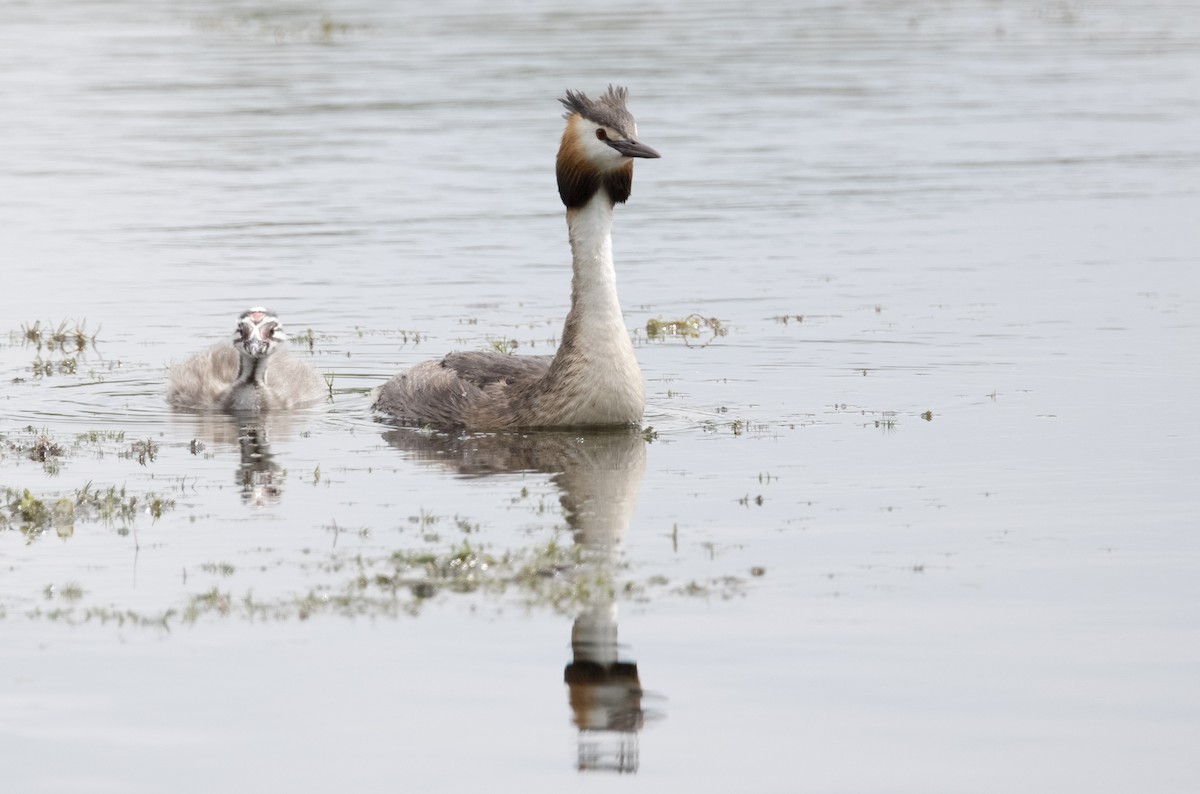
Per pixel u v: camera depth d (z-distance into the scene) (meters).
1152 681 9.69
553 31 57.50
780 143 36.75
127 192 31.42
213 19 61.38
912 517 12.95
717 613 10.84
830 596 11.13
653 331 20.78
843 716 9.29
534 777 8.67
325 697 9.62
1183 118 39.59
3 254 26.06
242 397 17.44
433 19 61.44
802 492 13.76
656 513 13.20
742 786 8.55
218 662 10.13
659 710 9.40
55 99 43.19
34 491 14.01
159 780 8.62
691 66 48.66
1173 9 65.00
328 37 55.94
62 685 9.79
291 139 37.44
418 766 8.78
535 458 15.14
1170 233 26.86
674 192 31.64
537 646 10.37
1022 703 9.43
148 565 11.97
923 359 19.12
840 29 58.66
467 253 26.09
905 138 37.25
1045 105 41.78
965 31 58.06
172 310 22.34
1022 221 28.20
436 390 16.92
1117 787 8.52
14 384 18.67
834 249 26.19
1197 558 11.79
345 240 27.12
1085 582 11.33
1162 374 18.03
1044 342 19.78
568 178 15.80
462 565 11.77
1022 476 14.11
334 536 12.69
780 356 19.52
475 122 39.19
